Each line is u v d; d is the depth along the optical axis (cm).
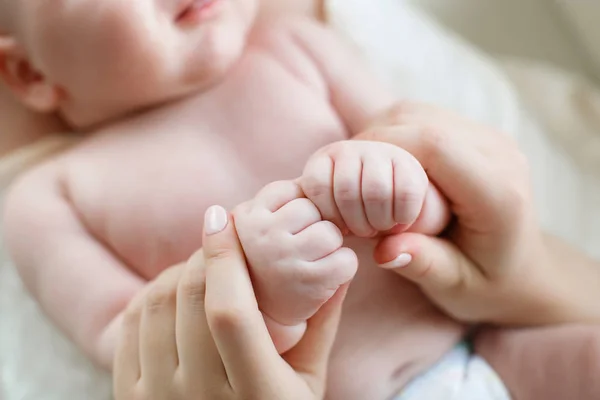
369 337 46
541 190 58
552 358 45
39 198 50
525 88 64
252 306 37
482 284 44
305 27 53
